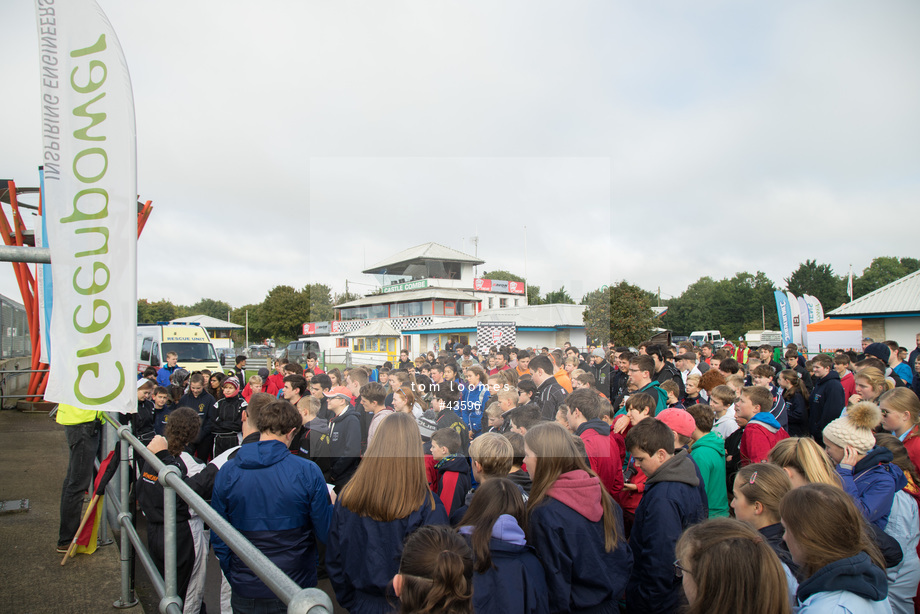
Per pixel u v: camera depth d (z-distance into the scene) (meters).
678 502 2.52
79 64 2.79
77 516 4.54
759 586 1.40
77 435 4.50
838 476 2.48
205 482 3.19
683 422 3.28
